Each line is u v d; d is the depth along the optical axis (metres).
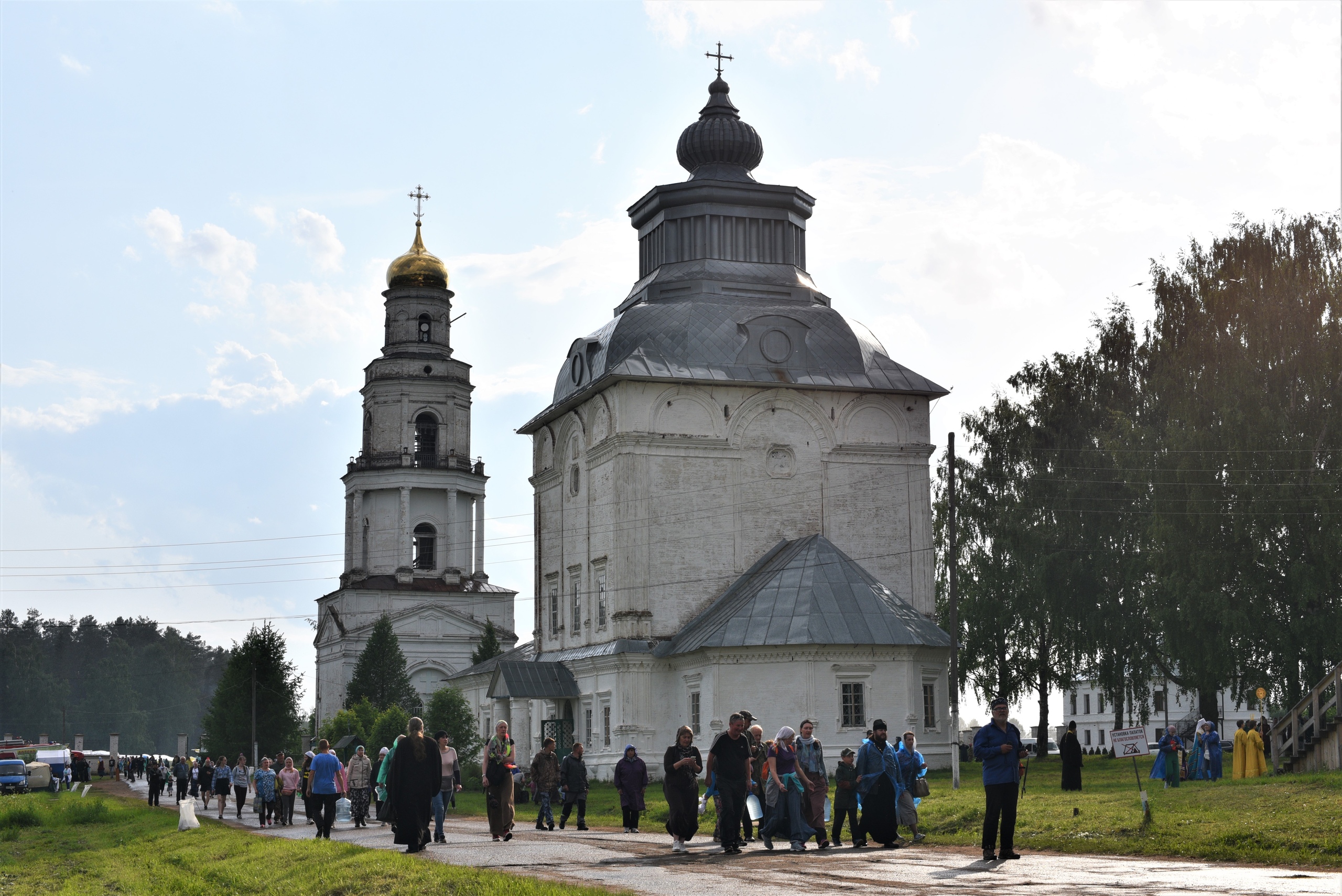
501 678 63.38
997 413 67.19
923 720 54.28
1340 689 37.06
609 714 59.97
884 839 24.33
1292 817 23.09
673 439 60.97
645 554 60.12
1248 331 50.97
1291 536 49.03
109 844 36.88
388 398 105.88
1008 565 61.72
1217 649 48.56
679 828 23.72
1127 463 53.16
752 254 68.88
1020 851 23.36
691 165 70.69
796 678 53.22
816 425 62.75
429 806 24.69
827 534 62.22
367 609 102.62
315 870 21.53
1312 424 49.69
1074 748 37.97
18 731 175.00
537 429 71.31
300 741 93.06
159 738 195.00
